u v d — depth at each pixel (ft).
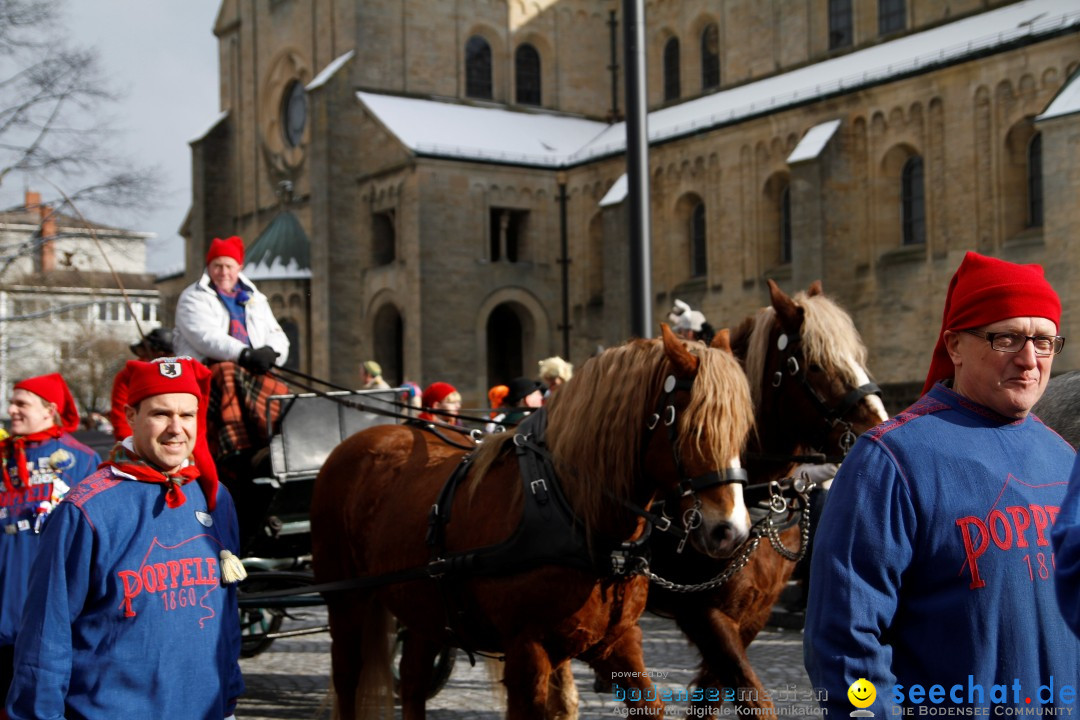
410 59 173.88
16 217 109.19
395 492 24.27
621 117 184.85
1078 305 99.71
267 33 190.49
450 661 32.22
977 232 114.62
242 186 197.47
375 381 62.95
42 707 15.17
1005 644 11.98
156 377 16.53
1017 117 110.73
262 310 34.22
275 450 31.68
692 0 169.37
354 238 167.84
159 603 16.11
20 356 143.13
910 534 12.17
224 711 16.88
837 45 148.77
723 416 18.24
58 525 15.96
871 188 124.47
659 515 20.92
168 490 16.67
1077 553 10.61
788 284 133.28
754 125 136.67
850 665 11.90
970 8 132.36
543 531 19.74
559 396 21.15
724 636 23.38
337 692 26.11
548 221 165.37
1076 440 19.20
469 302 158.81
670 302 148.66
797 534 25.77
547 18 184.55
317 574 27.04
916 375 120.16
